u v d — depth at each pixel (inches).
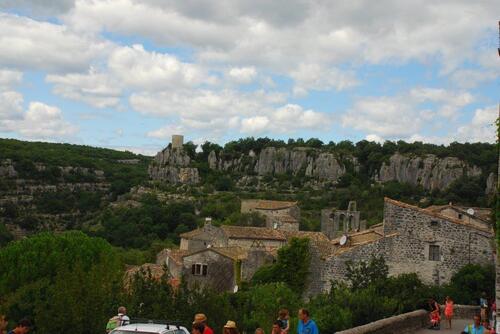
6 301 1381.6
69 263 2139.5
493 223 1170.0
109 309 1042.7
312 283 2011.6
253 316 1406.3
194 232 3710.6
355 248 1972.2
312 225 4813.0
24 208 7352.4
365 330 911.7
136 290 1115.3
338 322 1211.9
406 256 1963.6
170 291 1144.2
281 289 1566.2
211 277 2696.9
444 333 1187.9
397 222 1990.7
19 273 2123.5
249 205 5108.3
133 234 5442.9
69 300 1021.2
